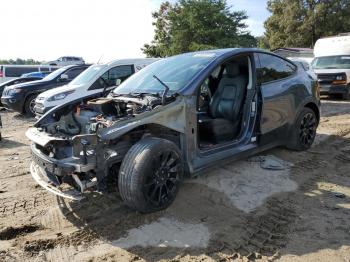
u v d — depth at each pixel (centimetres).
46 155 398
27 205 441
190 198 440
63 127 462
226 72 539
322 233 361
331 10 4034
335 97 1470
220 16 3303
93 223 390
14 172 572
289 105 566
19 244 357
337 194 445
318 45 1554
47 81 1284
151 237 361
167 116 409
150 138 399
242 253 332
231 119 509
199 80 448
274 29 4503
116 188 417
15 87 1255
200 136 489
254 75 511
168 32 3688
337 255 325
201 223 384
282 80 562
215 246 343
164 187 398
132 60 1071
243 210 411
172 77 473
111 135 370
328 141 687
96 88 1007
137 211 401
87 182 371
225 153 471
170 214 403
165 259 326
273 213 403
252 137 510
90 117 443
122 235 366
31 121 1166
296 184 480
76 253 339
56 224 392
